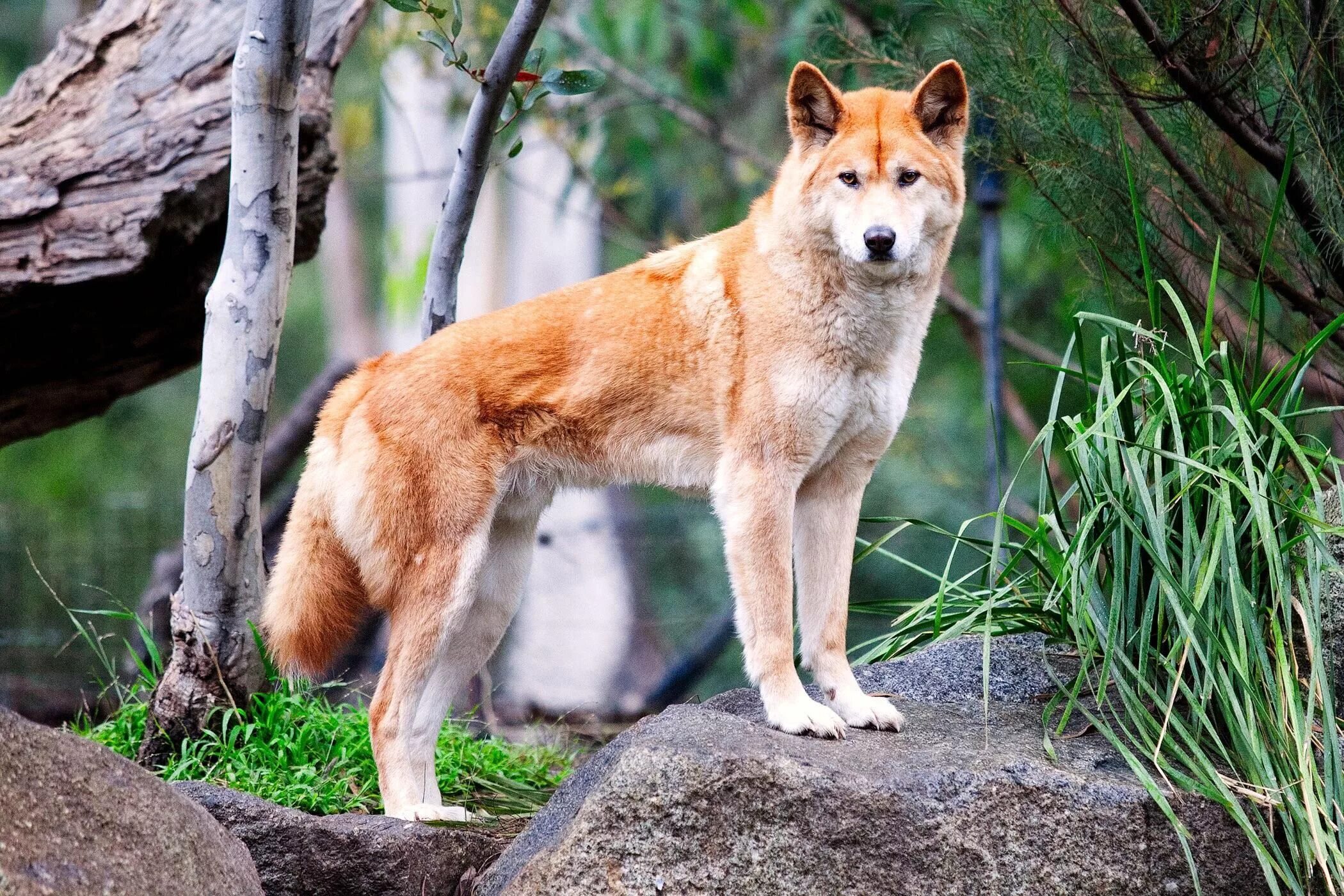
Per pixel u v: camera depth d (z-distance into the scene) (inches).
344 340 1210.6
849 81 530.0
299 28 308.3
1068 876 245.4
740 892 239.9
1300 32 325.4
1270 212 354.9
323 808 304.5
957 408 897.5
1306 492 290.7
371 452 309.3
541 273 839.7
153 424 1238.9
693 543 732.0
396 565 306.2
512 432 314.8
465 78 743.1
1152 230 358.0
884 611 353.1
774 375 292.8
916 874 242.2
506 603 336.5
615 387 311.4
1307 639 267.3
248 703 333.7
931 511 801.6
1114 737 259.4
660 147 836.0
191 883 224.2
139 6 435.5
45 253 394.0
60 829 211.0
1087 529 274.4
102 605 585.6
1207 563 268.5
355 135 772.6
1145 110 353.4
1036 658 316.2
